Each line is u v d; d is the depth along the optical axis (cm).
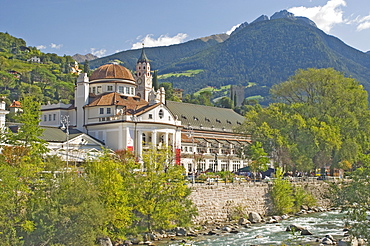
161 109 12412
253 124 13088
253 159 12006
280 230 8069
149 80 16888
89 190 5800
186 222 7975
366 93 14050
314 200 11444
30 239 5166
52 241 5297
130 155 9025
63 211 5391
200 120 17275
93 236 5594
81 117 12875
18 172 5641
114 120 12031
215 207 8975
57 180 5747
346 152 12762
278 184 10419
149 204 7394
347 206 5172
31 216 5269
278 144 11975
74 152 9406
